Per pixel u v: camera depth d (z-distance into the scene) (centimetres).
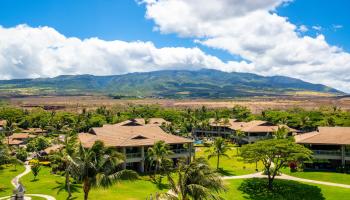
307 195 6394
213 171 3362
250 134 13012
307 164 8544
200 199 3203
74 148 6059
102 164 3925
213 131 16075
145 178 7406
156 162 7738
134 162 8238
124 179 3847
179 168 3481
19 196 4650
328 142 8344
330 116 15925
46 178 7419
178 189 3431
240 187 6944
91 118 17225
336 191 6569
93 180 3912
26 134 14812
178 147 9156
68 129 16388
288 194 6475
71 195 5991
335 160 8419
